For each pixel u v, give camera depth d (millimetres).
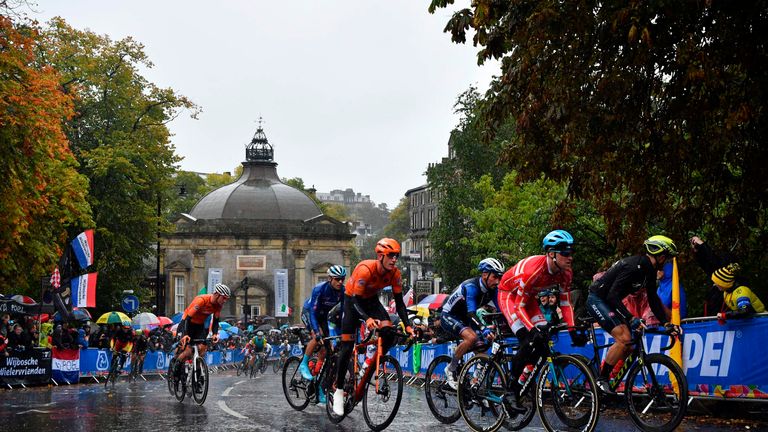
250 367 31688
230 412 11883
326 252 71438
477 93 49844
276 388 18812
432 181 51750
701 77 11391
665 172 13328
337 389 10039
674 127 12977
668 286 11203
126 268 41906
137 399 14734
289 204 73688
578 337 8695
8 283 27016
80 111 40656
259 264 70000
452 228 48906
